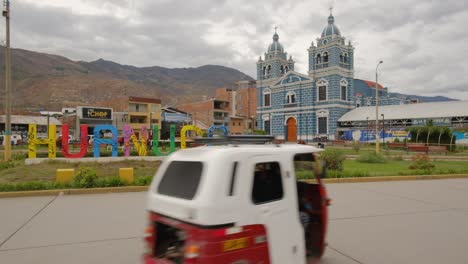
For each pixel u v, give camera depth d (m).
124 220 7.98
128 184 12.38
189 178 3.85
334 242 6.54
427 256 5.83
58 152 26.47
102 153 25.06
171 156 4.30
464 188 13.10
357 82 76.94
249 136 4.68
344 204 10.00
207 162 3.73
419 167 18.06
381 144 46.19
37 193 11.05
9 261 5.49
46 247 6.14
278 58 67.38
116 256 5.74
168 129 71.88
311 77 60.75
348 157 28.55
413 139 42.28
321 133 59.47
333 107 57.91
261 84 69.56
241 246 3.61
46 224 7.63
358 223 7.89
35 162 20.86
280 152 4.32
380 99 72.06
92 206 9.49
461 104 50.06
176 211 3.75
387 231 7.28
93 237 6.72
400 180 15.30
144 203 9.91
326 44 59.31
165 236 4.16
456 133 44.84
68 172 12.44
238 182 3.72
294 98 63.50
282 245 4.03
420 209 9.37
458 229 7.43
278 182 4.18
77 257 5.69
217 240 3.43
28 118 67.19
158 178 4.25
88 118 63.41
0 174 16.42
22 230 7.17
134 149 28.39
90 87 199.75
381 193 11.89
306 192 5.37
